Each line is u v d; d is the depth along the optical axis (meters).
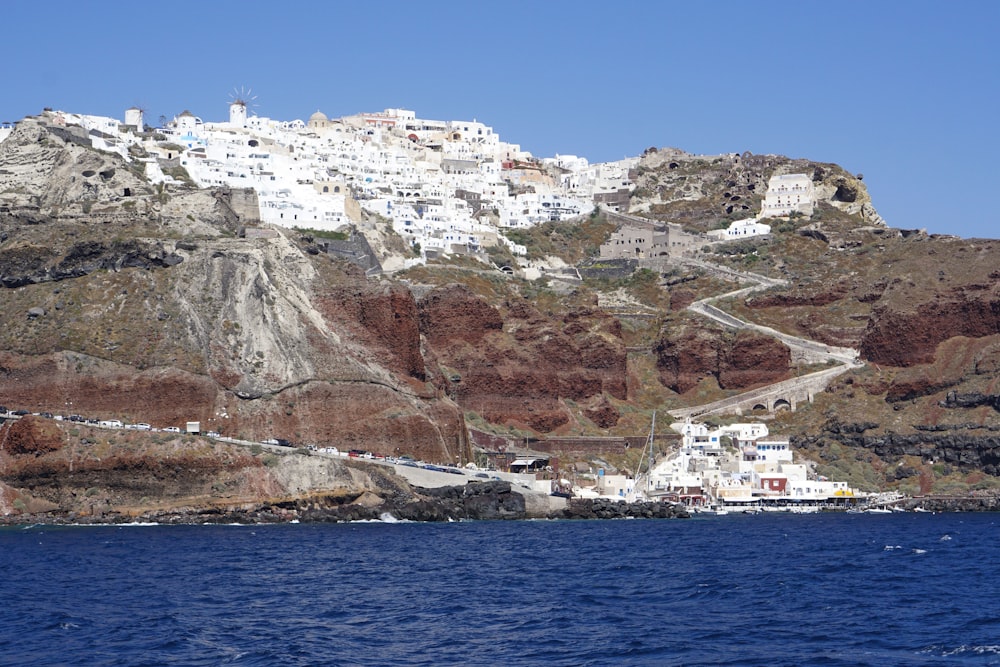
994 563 186.88
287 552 196.00
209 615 137.25
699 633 127.38
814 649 119.81
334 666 112.88
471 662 114.75
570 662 114.69
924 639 124.25
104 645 121.25
